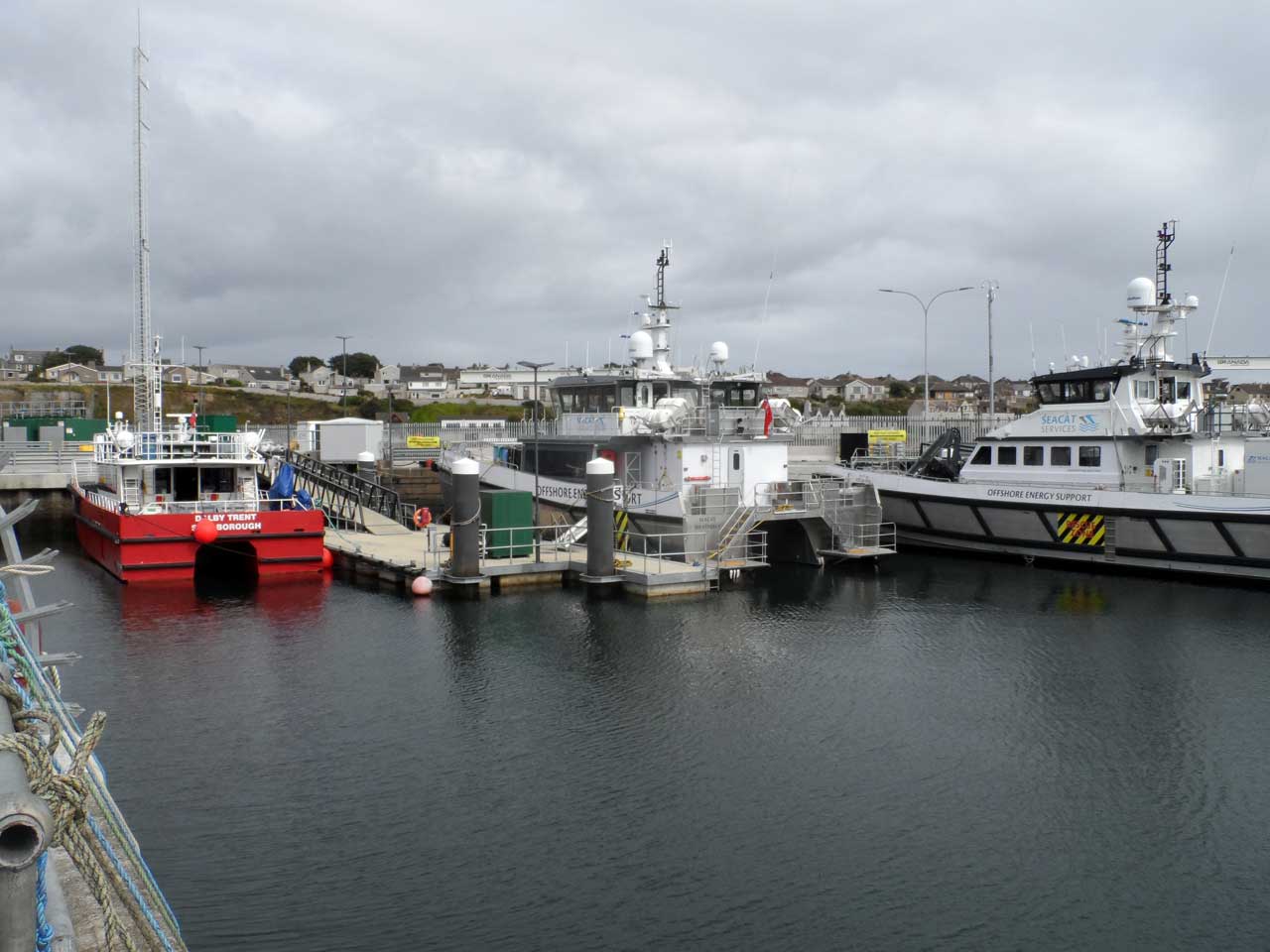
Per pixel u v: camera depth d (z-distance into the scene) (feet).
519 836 42.22
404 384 443.73
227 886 37.78
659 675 65.10
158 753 51.19
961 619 81.25
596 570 90.63
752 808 45.19
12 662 15.29
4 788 9.04
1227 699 60.39
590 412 111.86
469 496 89.35
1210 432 99.81
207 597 88.53
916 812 44.93
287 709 58.08
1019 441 111.55
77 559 112.78
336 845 41.19
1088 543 101.45
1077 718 57.16
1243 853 41.27
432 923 35.40
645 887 38.17
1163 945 34.86
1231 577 94.38
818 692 61.87
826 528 106.32
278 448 173.17
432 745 52.54
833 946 34.50
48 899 15.34
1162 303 101.96
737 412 104.58
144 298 138.00
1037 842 42.16
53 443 160.66
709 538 96.68
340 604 85.61
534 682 63.46
